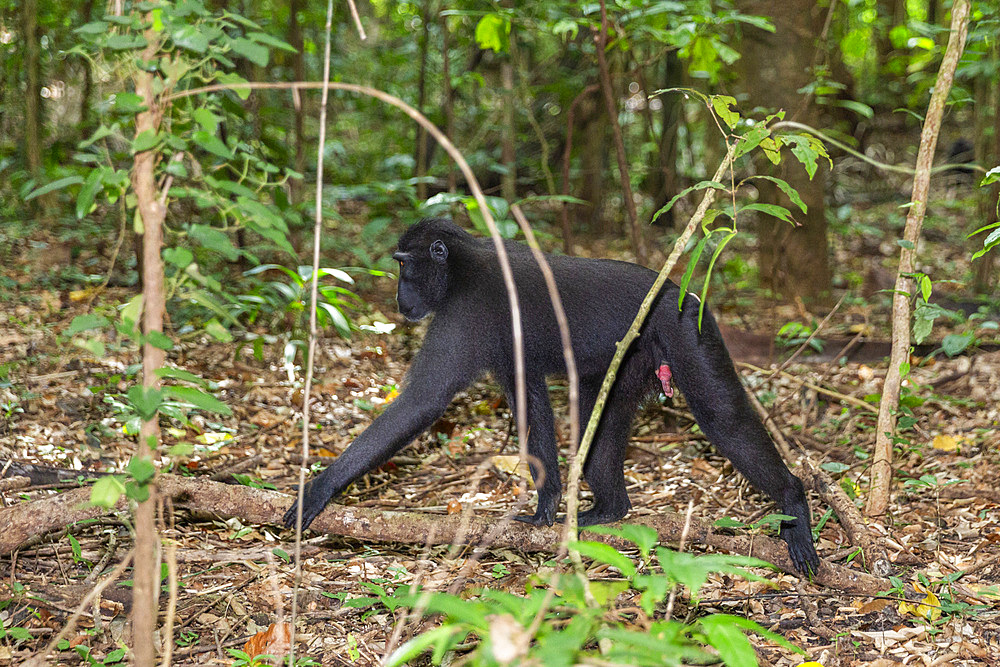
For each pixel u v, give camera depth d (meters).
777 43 8.80
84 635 3.97
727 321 9.73
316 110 16.42
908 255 5.18
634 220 8.17
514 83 12.95
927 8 13.48
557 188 14.95
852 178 17.58
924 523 5.38
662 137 13.73
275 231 2.78
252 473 6.13
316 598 4.48
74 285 9.89
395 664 2.12
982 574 4.78
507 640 2.06
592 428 3.38
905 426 5.57
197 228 2.74
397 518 4.66
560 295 5.04
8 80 12.27
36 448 6.06
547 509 5.11
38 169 11.34
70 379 7.30
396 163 15.16
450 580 4.67
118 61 2.85
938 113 5.04
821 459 6.33
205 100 3.07
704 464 6.43
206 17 2.80
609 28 7.96
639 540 2.55
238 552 4.91
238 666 3.69
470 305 4.95
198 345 8.55
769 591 4.61
